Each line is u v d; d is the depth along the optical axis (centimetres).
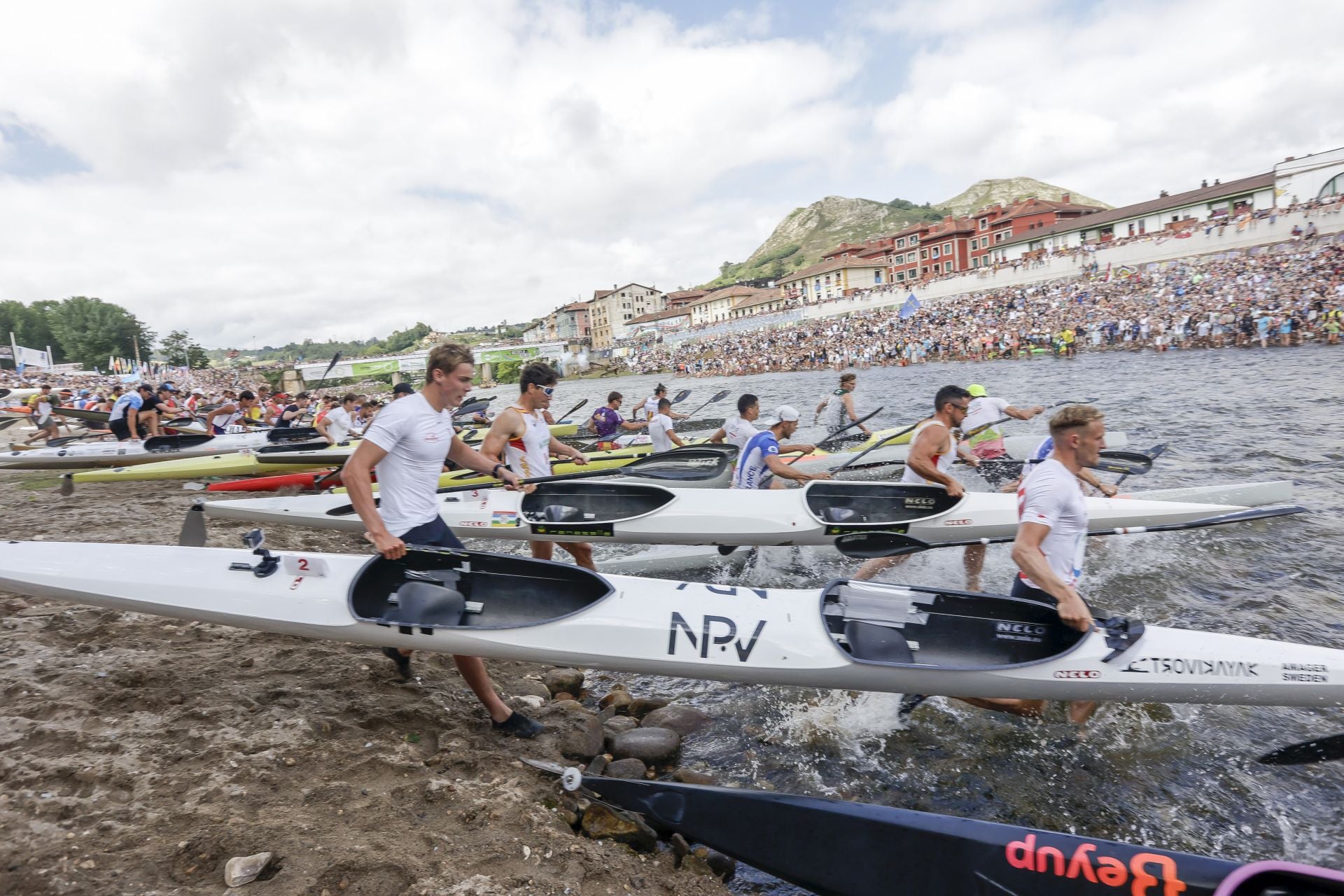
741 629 383
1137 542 704
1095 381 2105
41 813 261
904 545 536
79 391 2966
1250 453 1040
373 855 259
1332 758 326
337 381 8081
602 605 394
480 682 377
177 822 266
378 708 387
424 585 389
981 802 360
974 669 359
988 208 6656
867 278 7638
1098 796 360
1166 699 364
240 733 341
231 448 1308
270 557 413
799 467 1015
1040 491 359
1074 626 358
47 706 341
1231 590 590
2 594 505
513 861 271
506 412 584
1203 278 3169
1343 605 553
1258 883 215
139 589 408
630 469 927
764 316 6134
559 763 368
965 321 4109
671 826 305
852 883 278
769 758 403
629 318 11019
